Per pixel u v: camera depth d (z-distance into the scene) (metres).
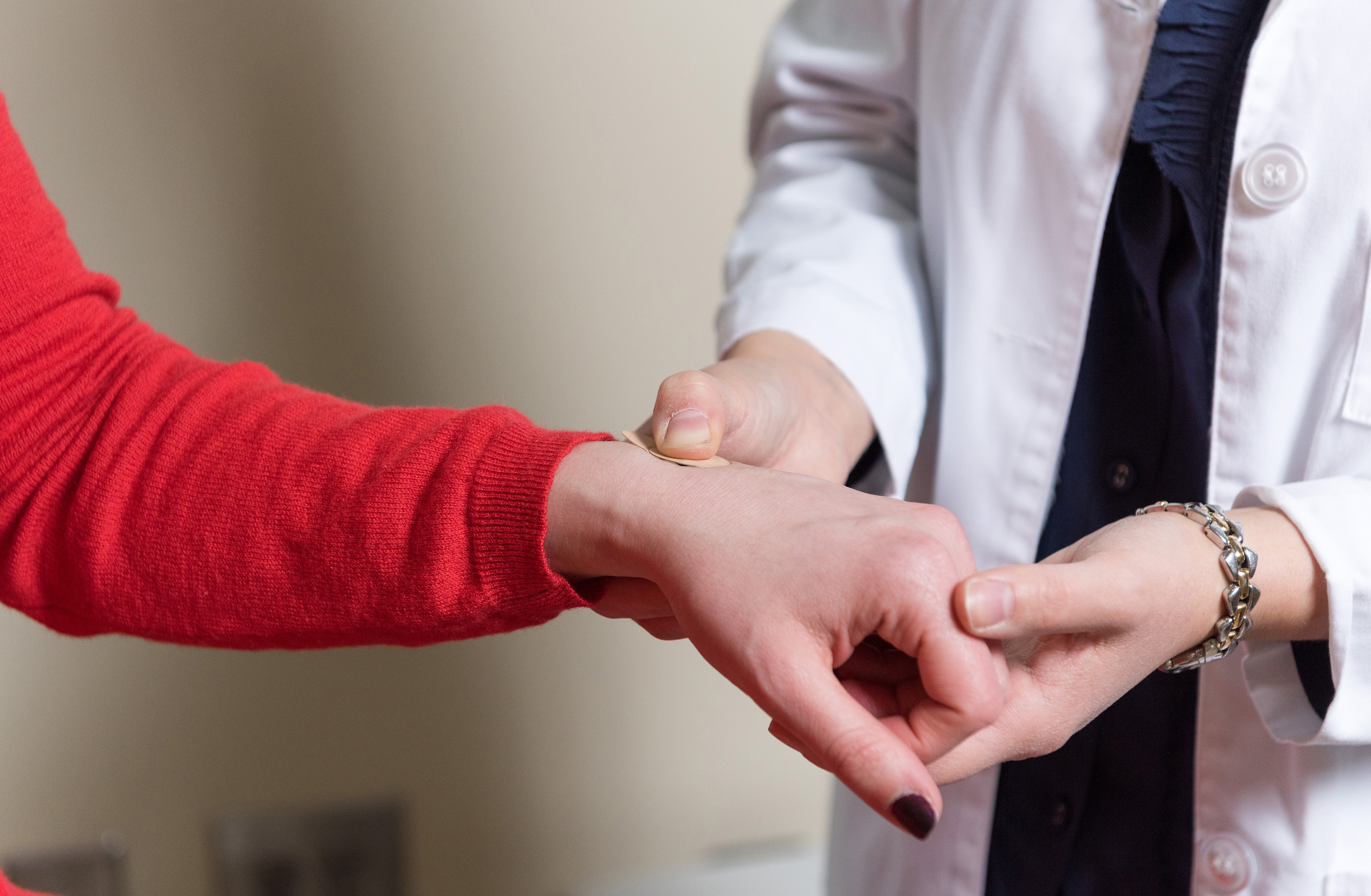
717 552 0.65
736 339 0.81
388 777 1.22
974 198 0.79
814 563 0.63
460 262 1.14
